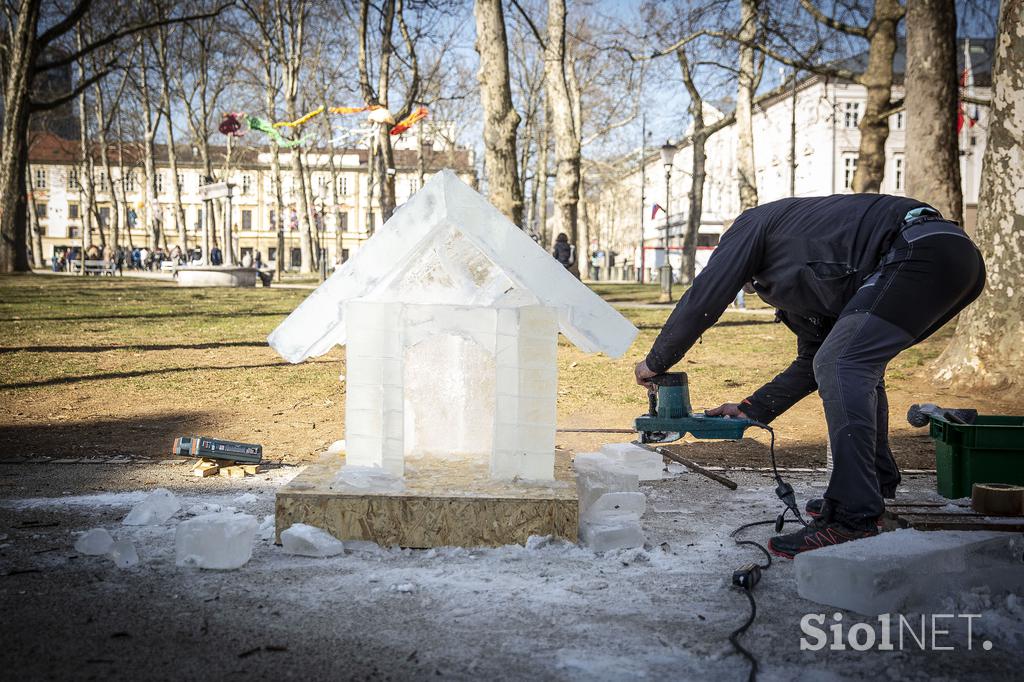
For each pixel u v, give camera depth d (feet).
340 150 205.26
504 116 55.93
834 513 10.79
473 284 12.67
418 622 8.46
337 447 14.67
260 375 30.07
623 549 11.07
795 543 10.81
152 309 58.59
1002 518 11.87
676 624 8.51
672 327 11.44
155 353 35.78
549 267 11.87
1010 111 25.45
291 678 7.12
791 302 11.55
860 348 10.53
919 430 21.72
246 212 280.72
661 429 11.44
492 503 11.00
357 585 9.56
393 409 11.89
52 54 124.88
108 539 10.87
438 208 11.83
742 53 86.43
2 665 7.29
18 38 95.66
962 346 26.96
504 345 11.78
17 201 101.55
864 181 63.82
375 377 11.96
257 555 10.71
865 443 10.55
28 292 72.95
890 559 8.93
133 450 18.72
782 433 21.48
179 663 7.39
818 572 9.22
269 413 23.54
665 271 73.72
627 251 267.39
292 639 7.98
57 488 14.99
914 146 41.81
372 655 7.63
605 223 280.51
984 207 26.53
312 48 141.79
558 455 14.75
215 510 13.24
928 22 41.11
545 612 8.79
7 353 34.60
